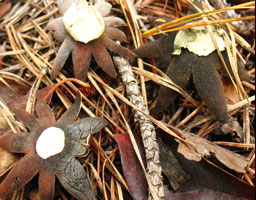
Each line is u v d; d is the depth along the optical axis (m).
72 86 0.20
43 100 0.19
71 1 0.21
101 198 0.19
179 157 0.19
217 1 0.25
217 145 0.19
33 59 0.22
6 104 0.20
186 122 0.21
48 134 0.17
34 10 0.24
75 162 0.17
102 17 0.21
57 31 0.20
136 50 0.21
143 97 0.21
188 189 0.18
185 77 0.19
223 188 0.18
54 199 0.18
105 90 0.21
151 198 0.17
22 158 0.17
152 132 0.18
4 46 0.23
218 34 0.20
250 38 0.25
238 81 0.19
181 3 0.26
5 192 0.16
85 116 0.20
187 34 0.19
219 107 0.18
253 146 0.20
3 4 0.25
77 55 0.20
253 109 0.22
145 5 0.26
